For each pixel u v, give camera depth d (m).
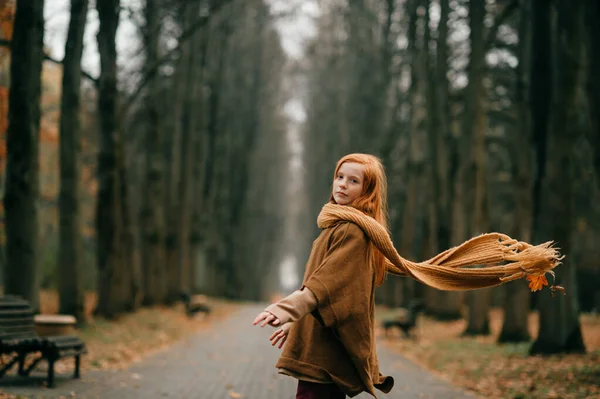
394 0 30.95
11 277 12.91
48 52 19.02
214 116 36.09
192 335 18.91
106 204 19.25
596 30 11.22
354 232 3.14
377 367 3.25
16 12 13.06
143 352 13.49
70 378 9.22
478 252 3.31
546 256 3.17
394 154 36.56
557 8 12.97
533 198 13.40
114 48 19.03
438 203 25.11
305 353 3.12
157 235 27.25
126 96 25.27
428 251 27.89
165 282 28.39
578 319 12.61
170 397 8.19
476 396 9.01
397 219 36.28
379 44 36.12
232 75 41.97
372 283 3.21
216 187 41.47
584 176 25.44
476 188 20.72
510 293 16.61
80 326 15.62
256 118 45.41
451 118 25.61
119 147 19.56
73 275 15.91
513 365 11.43
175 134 29.38
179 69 28.61
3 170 17.56
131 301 22.05
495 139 22.52
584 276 28.67
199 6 27.88
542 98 13.59
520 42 20.03
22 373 9.08
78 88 16.28
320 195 55.72
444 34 23.62
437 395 9.06
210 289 41.34
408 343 17.81
